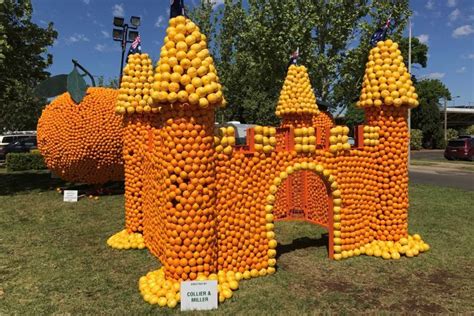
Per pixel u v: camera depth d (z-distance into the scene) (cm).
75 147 1043
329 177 592
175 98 455
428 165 2336
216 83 470
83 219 881
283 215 890
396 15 1566
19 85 1464
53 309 448
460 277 542
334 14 1627
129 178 699
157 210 561
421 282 525
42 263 596
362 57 1609
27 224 834
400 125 632
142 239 681
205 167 479
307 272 560
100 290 500
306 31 1617
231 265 524
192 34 464
